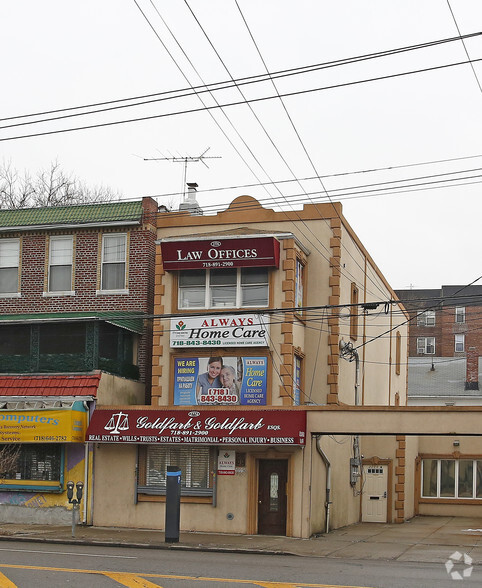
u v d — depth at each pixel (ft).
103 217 101.71
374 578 53.47
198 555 66.85
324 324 95.25
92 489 88.58
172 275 92.27
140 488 87.30
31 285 103.60
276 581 51.47
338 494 99.09
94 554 64.69
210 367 90.07
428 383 171.83
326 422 83.15
